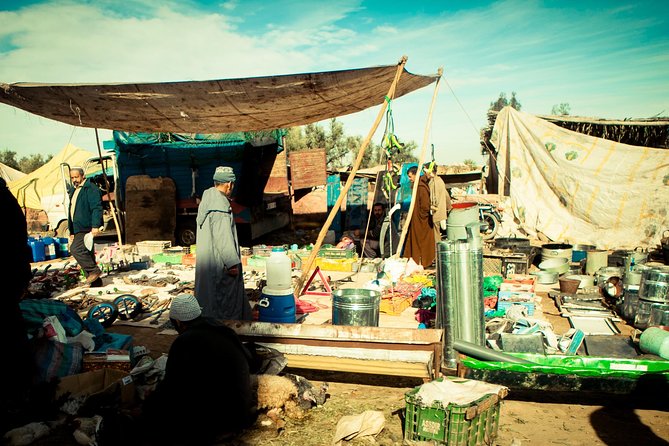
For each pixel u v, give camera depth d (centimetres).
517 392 453
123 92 700
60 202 1831
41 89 684
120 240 1341
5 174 2539
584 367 395
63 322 470
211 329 364
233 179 540
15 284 399
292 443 357
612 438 364
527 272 917
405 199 1119
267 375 405
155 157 1332
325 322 621
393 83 679
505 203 1407
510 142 1416
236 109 783
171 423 346
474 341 434
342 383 477
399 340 420
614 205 1279
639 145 1479
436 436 337
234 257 523
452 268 432
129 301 715
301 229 1738
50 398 390
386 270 850
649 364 392
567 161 1332
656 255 1154
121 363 439
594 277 862
